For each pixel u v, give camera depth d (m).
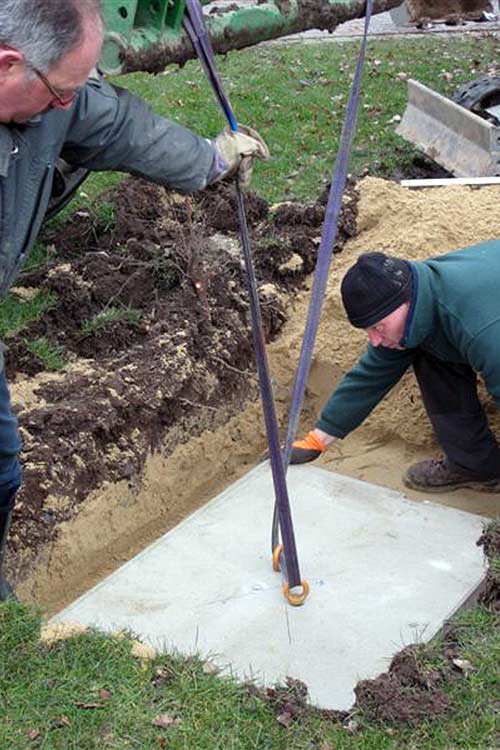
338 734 2.84
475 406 4.14
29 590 3.83
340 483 4.34
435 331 3.77
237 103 7.97
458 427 4.16
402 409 4.73
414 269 3.67
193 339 4.73
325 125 7.59
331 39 10.23
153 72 3.96
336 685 3.25
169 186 3.18
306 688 3.08
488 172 6.16
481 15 6.32
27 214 2.81
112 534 4.20
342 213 5.55
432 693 2.95
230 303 5.00
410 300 3.64
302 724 2.88
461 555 3.89
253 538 4.00
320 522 4.09
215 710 2.90
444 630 3.29
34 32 2.36
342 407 4.11
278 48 9.72
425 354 4.01
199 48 3.15
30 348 4.59
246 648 3.42
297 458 4.22
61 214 5.66
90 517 4.09
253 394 4.92
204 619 3.56
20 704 2.89
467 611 3.33
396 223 5.48
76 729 2.82
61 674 2.99
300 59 9.28
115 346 4.75
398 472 4.61
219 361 4.75
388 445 4.78
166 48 3.81
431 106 6.71
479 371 3.72
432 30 10.69
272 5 4.45
